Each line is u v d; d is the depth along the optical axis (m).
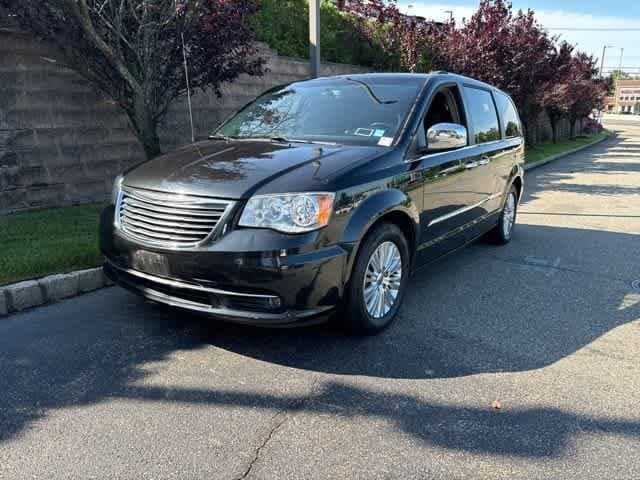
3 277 4.37
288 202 3.17
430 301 4.67
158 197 3.39
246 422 2.82
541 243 6.95
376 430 2.77
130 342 3.70
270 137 4.38
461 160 4.82
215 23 6.70
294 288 3.16
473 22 14.70
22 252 4.88
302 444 2.65
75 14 5.65
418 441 2.69
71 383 3.17
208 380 3.23
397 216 3.97
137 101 6.64
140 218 3.46
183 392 3.10
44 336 3.76
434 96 4.61
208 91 9.11
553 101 22.61
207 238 3.18
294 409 2.95
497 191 6.05
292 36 12.28
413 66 13.62
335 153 3.75
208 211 3.23
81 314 4.16
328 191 3.28
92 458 2.51
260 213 3.16
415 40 13.55
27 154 6.90
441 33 14.45
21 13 5.89
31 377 3.22
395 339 3.85
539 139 28.02
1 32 6.48
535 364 3.54
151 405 2.96
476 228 5.57
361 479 2.41
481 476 2.44
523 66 15.54
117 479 2.38
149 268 3.41
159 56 6.66
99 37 5.95
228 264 3.12
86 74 6.66
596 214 9.16
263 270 3.10
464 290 4.98
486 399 3.09
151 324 4.00
